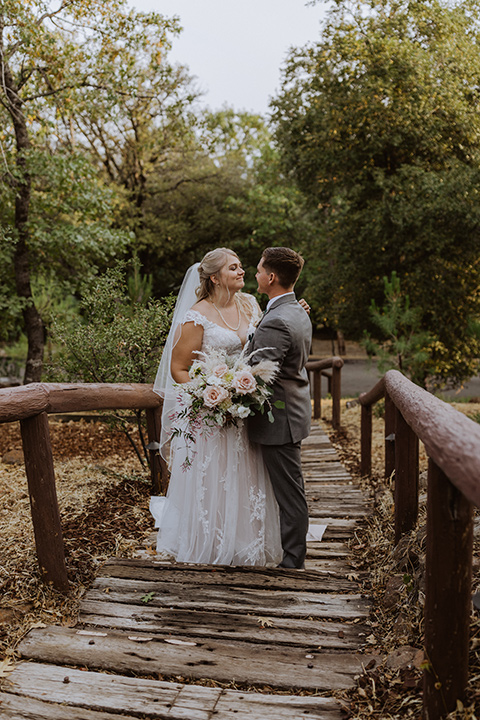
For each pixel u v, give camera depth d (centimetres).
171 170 2077
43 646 246
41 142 901
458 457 146
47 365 612
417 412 223
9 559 322
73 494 454
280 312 317
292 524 330
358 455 665
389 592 281
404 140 1290
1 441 705
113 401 390
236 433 338
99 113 838
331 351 3022
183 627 263
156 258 2162
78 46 771
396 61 1229
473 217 1195
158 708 205
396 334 1062
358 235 1420
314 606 282
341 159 1356
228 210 2211
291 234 2111
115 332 563
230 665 234
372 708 201
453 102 1198
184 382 341
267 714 201
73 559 334
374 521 405
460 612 173
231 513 340
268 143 2147
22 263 878
